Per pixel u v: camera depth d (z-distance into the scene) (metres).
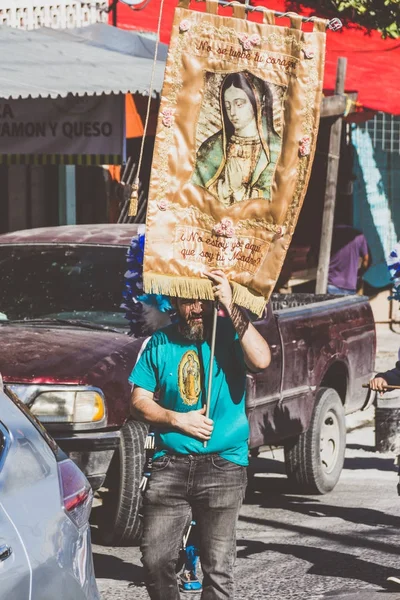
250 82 12.62
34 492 9.79
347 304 25.11
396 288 18.47
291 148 12.62
